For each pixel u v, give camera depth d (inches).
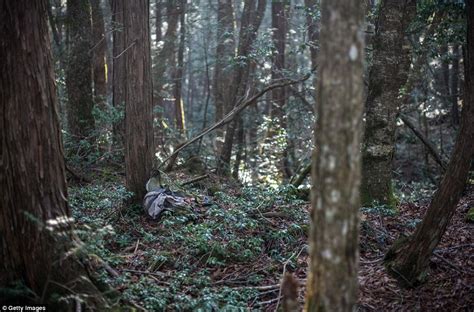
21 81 183.9
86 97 493.0
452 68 682.2
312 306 138.7
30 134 185.5
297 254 278.1
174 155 467.8
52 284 185.2
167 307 215.0
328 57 130.9
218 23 656.4
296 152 608.4
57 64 530.0
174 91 820.6
